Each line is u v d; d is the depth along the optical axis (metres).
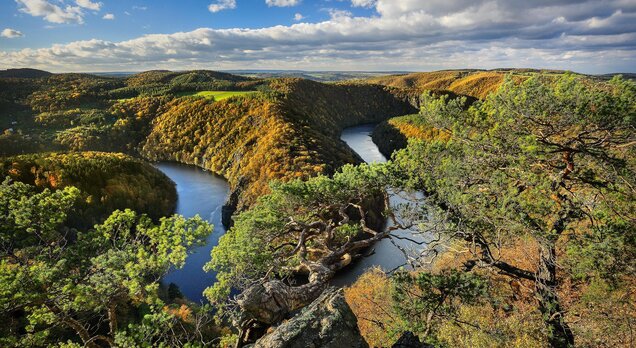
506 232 10.20
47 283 10.34
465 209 10.17
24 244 11.68
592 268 8.81
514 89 10.61
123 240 12.89
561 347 9.05
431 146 12.69
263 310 7.95
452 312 9.18
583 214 10.19
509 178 10.21
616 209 9.74
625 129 9.27
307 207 13.95
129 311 21.81
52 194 12.66
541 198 9.51
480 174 10.95
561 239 10.69
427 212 11.98
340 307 6.29
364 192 13.79
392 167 13.28
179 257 11.34
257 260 10.96
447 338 9.71
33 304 10.98
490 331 9.55
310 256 15.02
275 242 14.73
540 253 10.23
